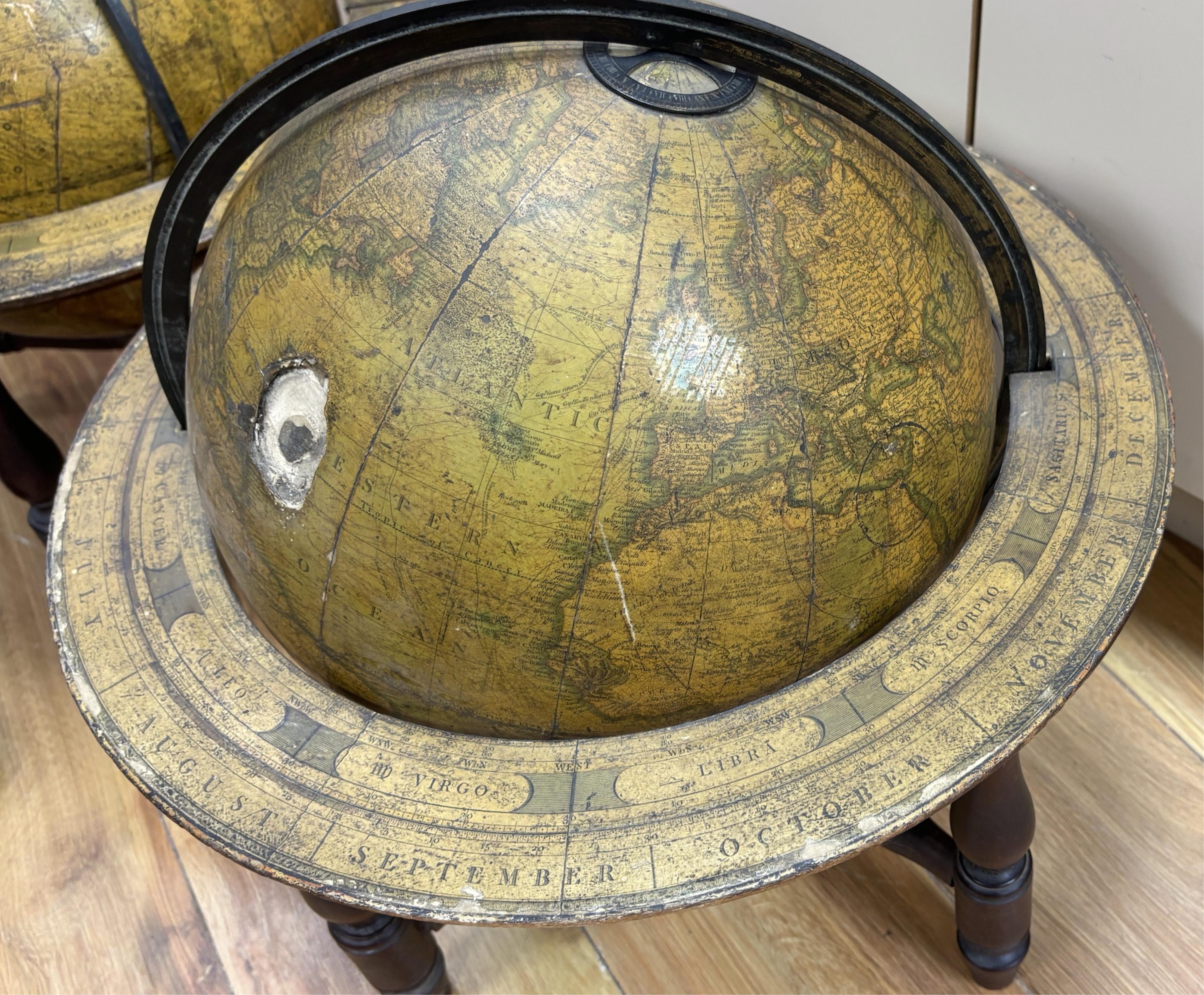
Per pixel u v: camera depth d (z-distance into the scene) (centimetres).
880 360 106
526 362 99
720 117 104
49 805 210
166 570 134
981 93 178
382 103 108
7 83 173
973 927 158
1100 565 118
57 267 175
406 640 112
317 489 108
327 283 105
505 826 108
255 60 194
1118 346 137
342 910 141
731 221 101
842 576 110
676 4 100
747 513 103
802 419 102
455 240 101
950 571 121
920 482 112
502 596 105
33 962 191
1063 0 155
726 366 100
